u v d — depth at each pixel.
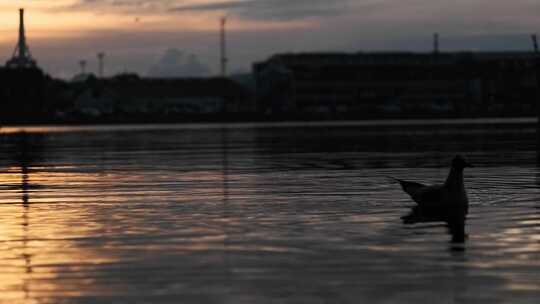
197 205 38.56
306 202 39.31
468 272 22.09
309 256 24.59
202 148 100.56
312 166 66.12
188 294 20.08
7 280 21.72
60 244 27.23
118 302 19.42
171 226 31.30
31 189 48.47
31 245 27.06
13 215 35.28
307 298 19.61
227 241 27.53
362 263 23.44
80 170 64.88
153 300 19.58
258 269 22.80
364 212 35.16
